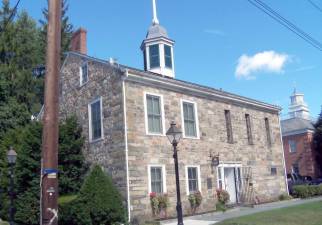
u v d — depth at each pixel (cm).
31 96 3591
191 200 2203
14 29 3731
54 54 935
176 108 2275
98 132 2198
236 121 2723
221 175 2481
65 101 2553
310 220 1841
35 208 1997
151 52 2928
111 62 2152
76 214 1809
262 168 2881
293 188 3198
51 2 962
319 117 5122
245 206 2520
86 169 2206
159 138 2131
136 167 1988
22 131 2467
